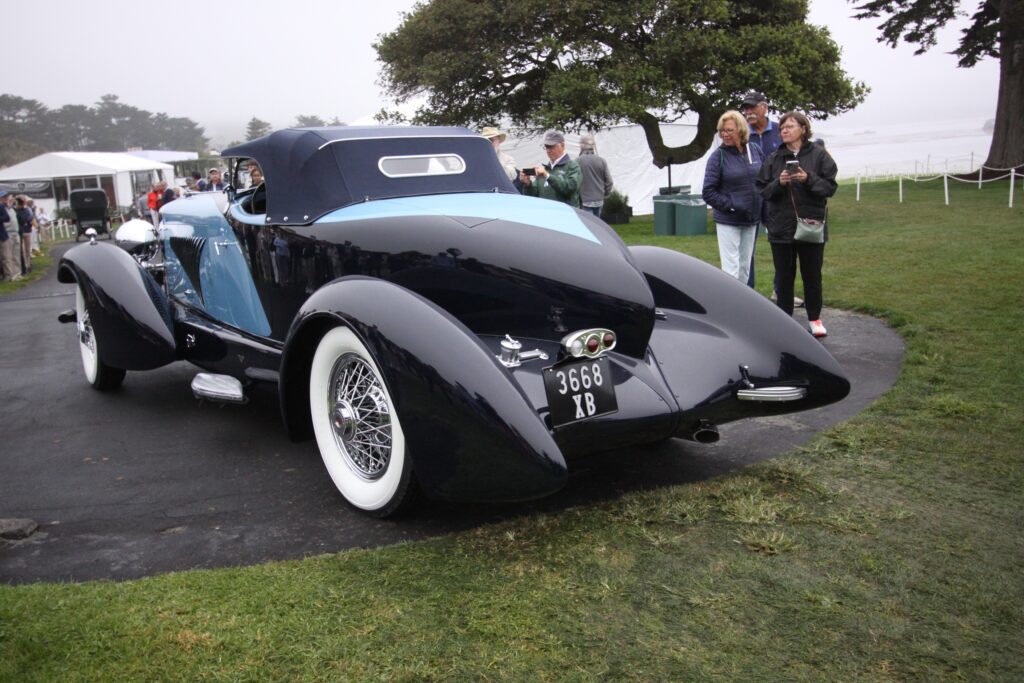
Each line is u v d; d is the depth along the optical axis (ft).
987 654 7.02
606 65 62.90
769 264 30.40
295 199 12.26
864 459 11.49
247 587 8.44
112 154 147.23
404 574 8.65
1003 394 13.92
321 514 10.57
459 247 10.35
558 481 8.38
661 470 11.60
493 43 63.82
